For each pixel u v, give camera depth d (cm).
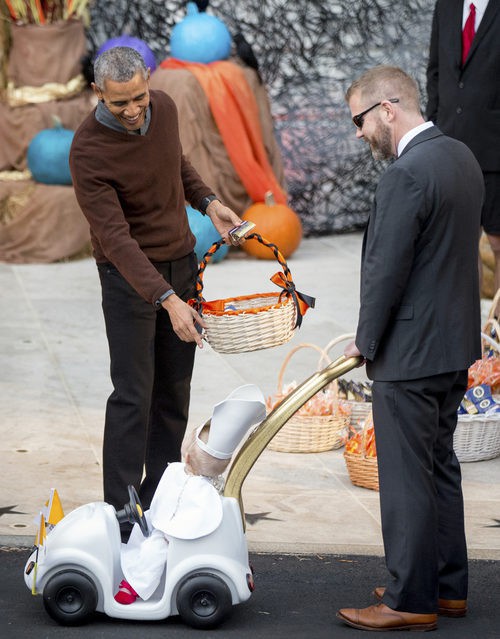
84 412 803
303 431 723
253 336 509
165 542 471
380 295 451
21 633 461
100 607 470
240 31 1491
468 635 468
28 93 1391
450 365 459
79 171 527
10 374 900
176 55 1374
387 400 464
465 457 709
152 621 477
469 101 868
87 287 1241
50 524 485
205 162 1345
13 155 1395
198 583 462
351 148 1545
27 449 718
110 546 469
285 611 494
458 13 869
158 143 534
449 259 457
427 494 462
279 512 618
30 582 477
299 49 1502
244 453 474
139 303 544
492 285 1105
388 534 466
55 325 1068
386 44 1517
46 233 1374
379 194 454
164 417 584
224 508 468
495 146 870
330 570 547
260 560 557
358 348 460
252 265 1353
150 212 546
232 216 569
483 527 600
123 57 500
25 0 1386
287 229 1362
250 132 1367
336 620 484
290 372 916
